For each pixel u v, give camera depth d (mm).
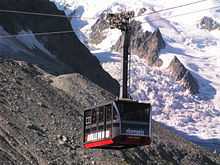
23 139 68438
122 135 50969
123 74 52438
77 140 75750
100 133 53312
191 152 107688
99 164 73562
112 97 102750
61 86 96062
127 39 52500
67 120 80938
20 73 90562
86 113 55844
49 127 75875
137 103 51625
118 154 79875
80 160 71562
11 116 72938
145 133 51625
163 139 105125
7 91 80125
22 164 62656
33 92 85000
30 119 75250
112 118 51562
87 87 100062
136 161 82750
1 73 86062
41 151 68062
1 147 63625
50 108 82312
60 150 70938
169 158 96688
